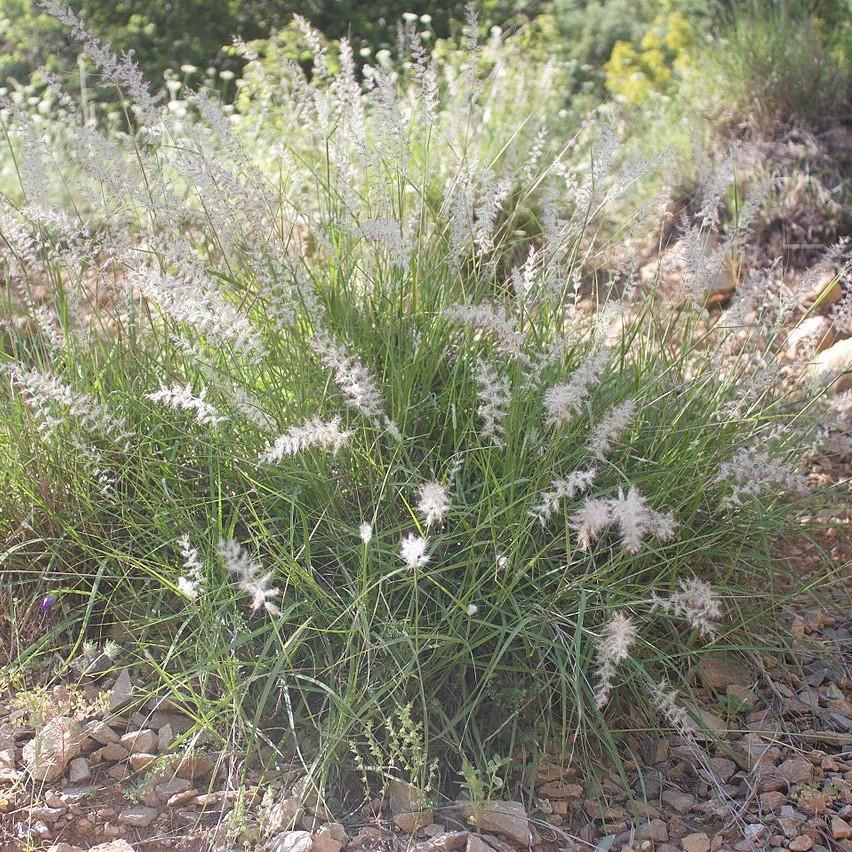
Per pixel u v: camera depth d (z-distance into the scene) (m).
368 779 3.19
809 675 3.79
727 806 3.22
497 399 3.15
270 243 3.63
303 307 3.63
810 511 4.06
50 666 3.52
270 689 3.10
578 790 3.24
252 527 3.56
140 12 10.23
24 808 3.08
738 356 4.02
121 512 3.65
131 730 3.29
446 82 7.61
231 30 10.14
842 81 7.33
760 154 6.84
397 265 3.63
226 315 3.13
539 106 7.03
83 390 3.78
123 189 3.74
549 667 3.39
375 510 3.26
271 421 3.43
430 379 3.69
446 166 6.00
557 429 3.37
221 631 3.30
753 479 3.35
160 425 3.68
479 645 3.33
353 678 3.14
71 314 3.92
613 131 3.77
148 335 4.00
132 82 3.71
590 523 2.51
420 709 3.28
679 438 3.70
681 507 3.59
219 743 3.23
